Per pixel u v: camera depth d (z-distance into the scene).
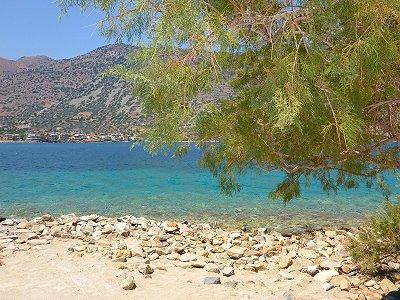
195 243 12.97
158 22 2.78
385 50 3.01
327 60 3.12
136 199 25.31
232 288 8.52
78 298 7.66
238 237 14.13
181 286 8.55
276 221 18.09
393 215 9.37
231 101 3.86
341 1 3.04
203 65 3.08
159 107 3.16
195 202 23.64
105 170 51.97
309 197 24.16
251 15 3.22
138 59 2.93
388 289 8.36
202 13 2.87
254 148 4.12
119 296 7.87
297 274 9.57
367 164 5.43
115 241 12.59
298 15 3.15
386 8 2.89
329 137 3.82
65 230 13.65
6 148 157.25
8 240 11.83
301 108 2.99
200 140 3.86
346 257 10.99
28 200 25.11
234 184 5.00
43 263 9.70
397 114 3.98
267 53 3.55
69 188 31.78
